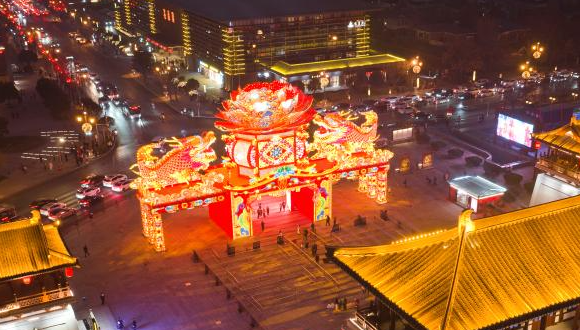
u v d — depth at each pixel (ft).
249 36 507.30
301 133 282.97
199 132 423.64
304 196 292.40
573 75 536.83
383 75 525.75
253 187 269.64
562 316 161.99
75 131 433.89
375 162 297.53
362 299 228.63
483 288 142.51
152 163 257.34
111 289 239.71
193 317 222.07
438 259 150.00
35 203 306.76
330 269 249.14
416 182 328.70
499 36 618.44
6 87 490.08
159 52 637.30
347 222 287.48
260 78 520.83
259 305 227.40
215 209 287.89
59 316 183.93
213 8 538.06
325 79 477.36
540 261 152.25
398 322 161.38
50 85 473.26
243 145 275.59
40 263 177.17
